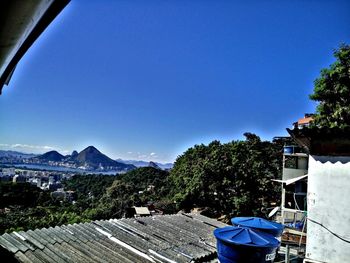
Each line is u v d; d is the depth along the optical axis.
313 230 5.44
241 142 30.83
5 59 1.42
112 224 10.20
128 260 7.26
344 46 16.72
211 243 9.98
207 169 28.95
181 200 29.12
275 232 7.80
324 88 16.89
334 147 5.46
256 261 5.41
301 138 5.61
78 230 8.91
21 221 29.42
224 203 27.98
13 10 0.99
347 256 5.14
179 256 8.36
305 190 15.26
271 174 31.61
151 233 9.91
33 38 1.20
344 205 5.27
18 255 6.55
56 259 6.67
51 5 0.96
